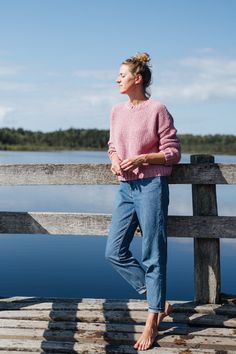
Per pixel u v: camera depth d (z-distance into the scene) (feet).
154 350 11.36
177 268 27.43
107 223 13.85
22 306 13.61
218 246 13.69
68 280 24.95
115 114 12.32
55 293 22.80
